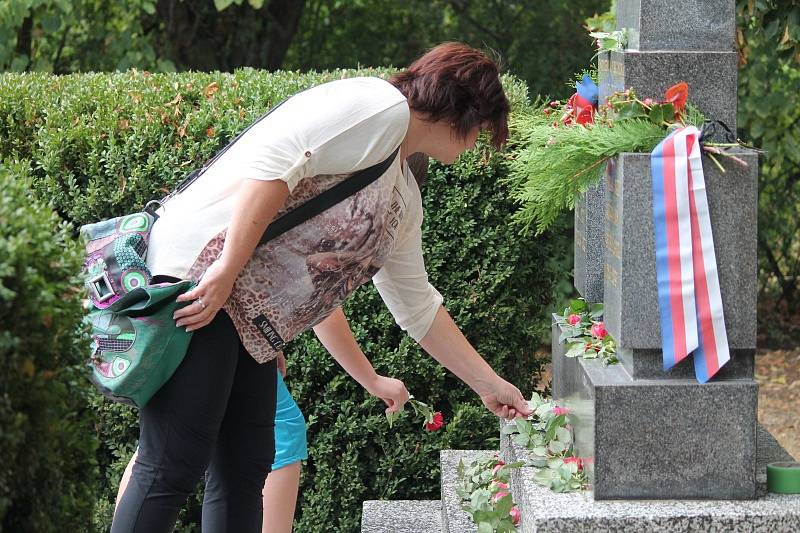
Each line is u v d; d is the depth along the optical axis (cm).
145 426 334
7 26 895
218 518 354
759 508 332
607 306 368
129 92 517
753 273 337
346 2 1113
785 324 998
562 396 419
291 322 338
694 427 339
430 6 1114
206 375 326
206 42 1023
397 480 513
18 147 518
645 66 362
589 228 429
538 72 1064
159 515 329
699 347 339
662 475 342
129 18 986
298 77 548
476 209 503
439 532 458
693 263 336
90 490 276
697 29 362
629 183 337
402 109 319
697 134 333
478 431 514
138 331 317
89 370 276
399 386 421
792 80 872
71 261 261
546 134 382
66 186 502
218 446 355
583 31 1063
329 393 507
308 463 519
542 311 529
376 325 507
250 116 498
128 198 498
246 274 326
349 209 325
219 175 333
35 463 246
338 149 314
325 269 332
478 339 514
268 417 358
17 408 241
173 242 326
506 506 384
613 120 362
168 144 494
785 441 743
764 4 589
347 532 514
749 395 337
